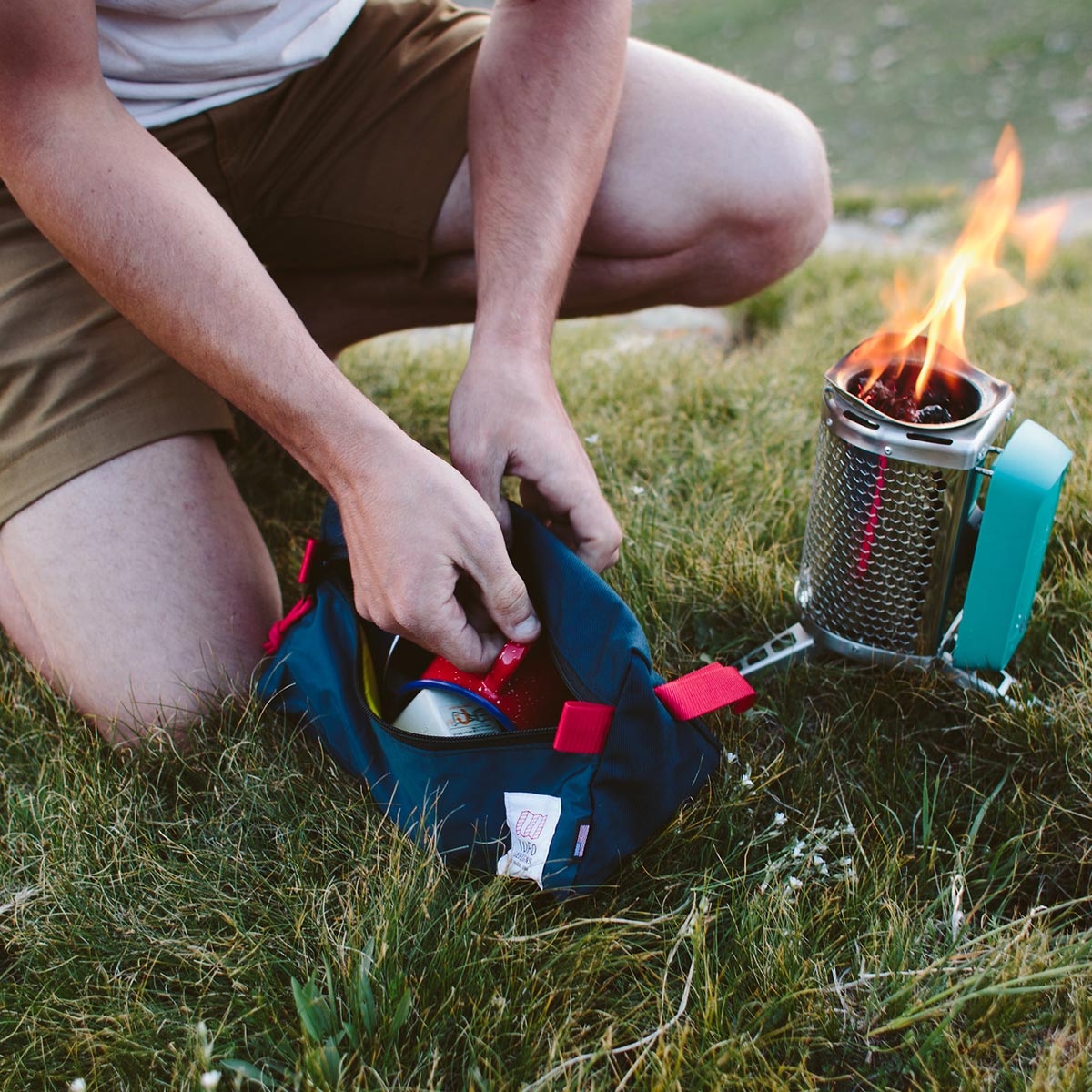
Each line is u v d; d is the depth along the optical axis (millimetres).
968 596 1396
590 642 1199
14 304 1431
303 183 1756
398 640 1392
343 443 1213
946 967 1158
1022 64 10391
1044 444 1328
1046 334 2584
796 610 1627
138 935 1211
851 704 1507
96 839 1297
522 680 1316
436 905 1218
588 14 1481
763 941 1172
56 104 1210
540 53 1490
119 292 1233
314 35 1633
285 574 1804
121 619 1429
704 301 2006
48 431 1414
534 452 1352
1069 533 1745
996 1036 1098
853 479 1378
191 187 1259
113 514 1425
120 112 1270
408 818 1283
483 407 1365
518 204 1472
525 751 1208
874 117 9617
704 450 2041
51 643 1467
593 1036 1142
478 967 1148
